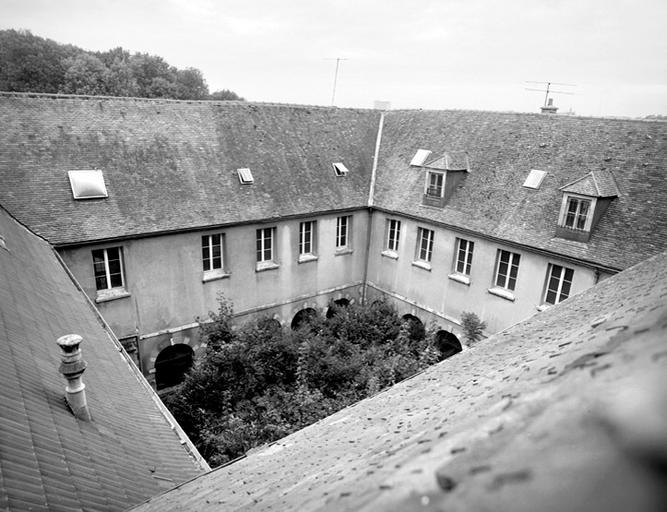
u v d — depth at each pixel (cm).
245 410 1645
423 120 2672
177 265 2027
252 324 2041
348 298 2720
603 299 628
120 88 6425
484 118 2398
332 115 2731
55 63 6694
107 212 1828
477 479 86
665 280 342
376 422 422
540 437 88
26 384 708
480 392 266
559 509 62
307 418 1532
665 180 1695
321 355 1883
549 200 1920
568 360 152
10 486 489
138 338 2000
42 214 1706
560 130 2067
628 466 62
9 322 858
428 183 2319
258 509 276
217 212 2072
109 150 1931
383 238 2594
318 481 251
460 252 2238
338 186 2517
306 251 2484
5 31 7025
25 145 1781
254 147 2331
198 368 1778
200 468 836
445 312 2339
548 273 1891
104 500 581
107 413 830
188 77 8294
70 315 1177
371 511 105
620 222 1709
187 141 2141
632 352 106
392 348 2056
